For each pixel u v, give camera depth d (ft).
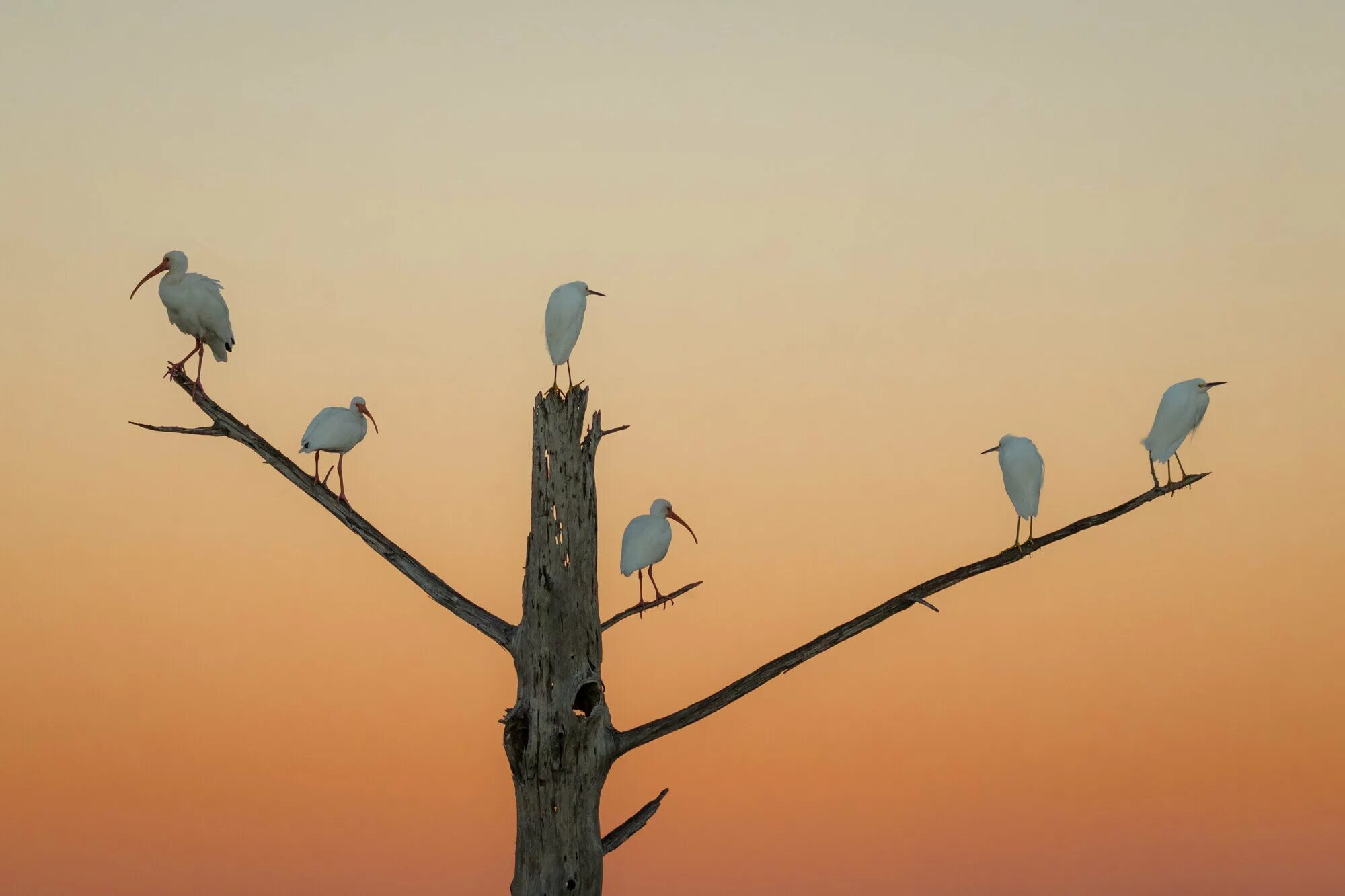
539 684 48.55
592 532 50.03
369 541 52.90
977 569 50.90
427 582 52.03
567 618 48.91
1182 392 59.77
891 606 50.70
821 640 50.37
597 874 48.62
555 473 49.44
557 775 48.21
